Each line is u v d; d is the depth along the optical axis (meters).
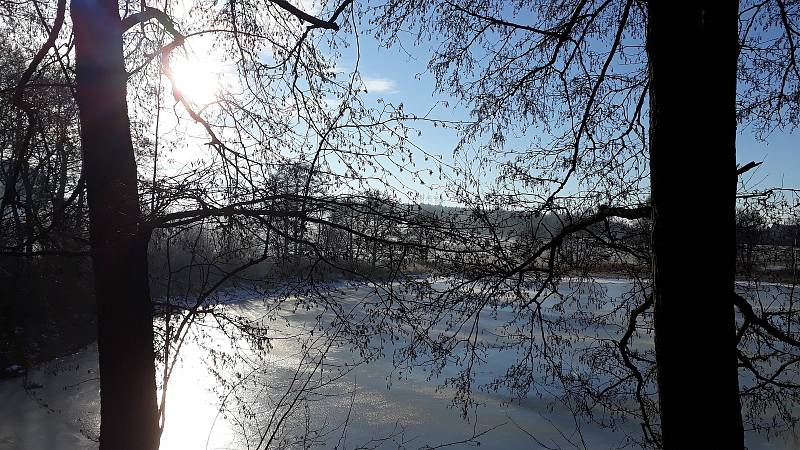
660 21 2.89
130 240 4.55
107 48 4.93
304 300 5.18
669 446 2.86
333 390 13.52
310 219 4.50
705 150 2.77
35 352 17.11
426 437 11.69
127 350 4.84
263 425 11.28
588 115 5.46
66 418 13.49
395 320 5.29
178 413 12.58
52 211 5.75
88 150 4.86
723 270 2.79
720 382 2.77
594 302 5.98
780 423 7.54
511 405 12.88
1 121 6.57
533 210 5.20
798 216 4.54
